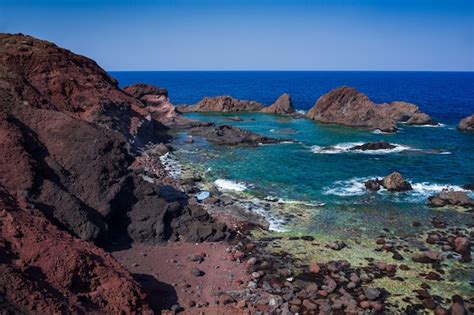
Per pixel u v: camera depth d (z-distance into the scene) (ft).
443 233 97.86
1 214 67.00
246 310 67.82
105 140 95.61
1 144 84.07
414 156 169.89
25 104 102.47
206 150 179.32
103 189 89.86
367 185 129.08
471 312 68.28
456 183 135.23
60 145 94.53
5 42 173.68
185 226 94.43
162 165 150.71
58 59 179.52
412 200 119.55
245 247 90.48
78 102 166.81
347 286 75.10
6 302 50.70
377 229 100.17
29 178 80.79
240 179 136.87
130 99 210.18
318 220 105.09
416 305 70.13
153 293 71.72
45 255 61.82
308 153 174.70
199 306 69.10
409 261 84.84
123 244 88.48
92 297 60.75
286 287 75.10
